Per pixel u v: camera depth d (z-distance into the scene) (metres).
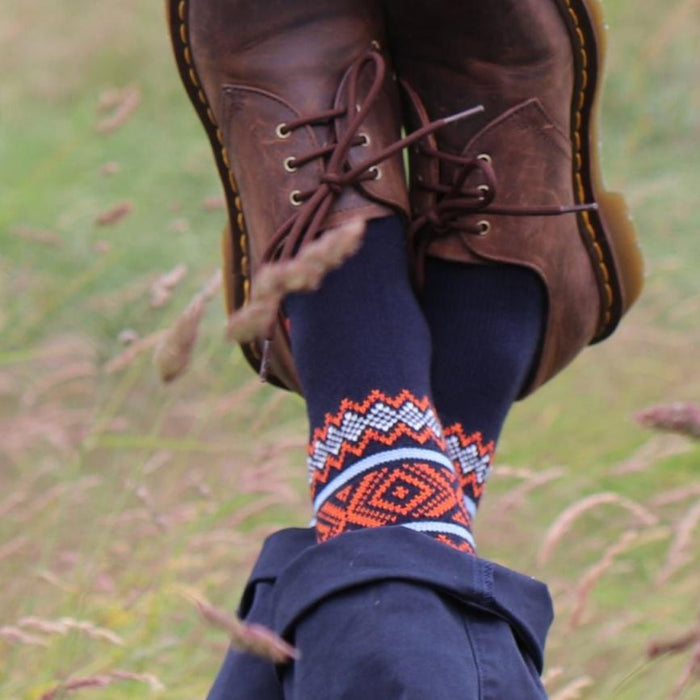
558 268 2.93
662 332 5.73
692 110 7.80
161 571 3.58
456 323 2.85
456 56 2.90
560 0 2.92
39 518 3.97
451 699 2.23
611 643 3.83
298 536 2.63
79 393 5.13
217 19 2.85
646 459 4.55
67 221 6.00
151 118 7.67
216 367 5.29
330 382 2.58
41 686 3.18
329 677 2.31
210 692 2.68
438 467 2.50
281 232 2.71
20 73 8.10
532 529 4.44
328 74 2.82
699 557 4.22
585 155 3.02
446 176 2.90
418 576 2.33
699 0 6.79
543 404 5.06
